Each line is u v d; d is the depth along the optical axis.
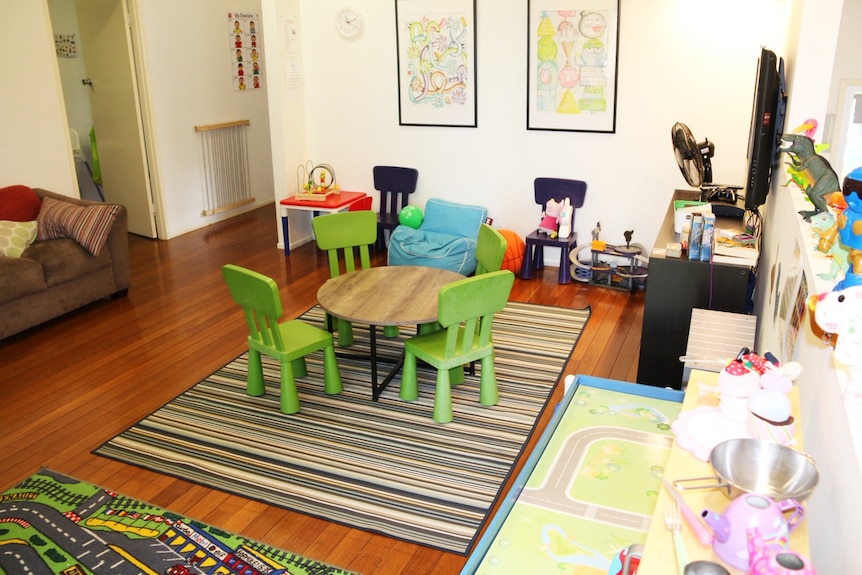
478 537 2.66
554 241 5.27
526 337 4.38
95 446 3.30
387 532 2.70
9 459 3.21
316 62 6.04
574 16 5.07
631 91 5.11
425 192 6.00
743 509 1.17
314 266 5.80
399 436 3.33
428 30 5.55
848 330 1.26
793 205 2.53
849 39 5.08
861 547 1.05
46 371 4.04
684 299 3.35
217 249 6.33
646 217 5.35
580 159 5.40
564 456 1.97
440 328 4.12
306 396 3.71
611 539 1.68
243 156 7.52
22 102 5.06
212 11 6.84
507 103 5.48
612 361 4.02
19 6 4.96
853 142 5.28
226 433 3.38
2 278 4.19
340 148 6.21
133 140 6.40
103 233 4.79
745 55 4.77
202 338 4.45
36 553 2.61
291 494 2.93
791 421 1.50
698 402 1.71
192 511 2.84
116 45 6.15
